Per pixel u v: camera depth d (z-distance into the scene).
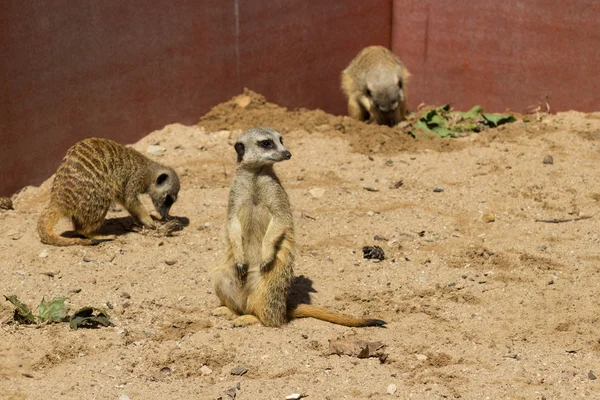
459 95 11.88
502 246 7.18
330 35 11.51
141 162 7.70
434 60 11.99
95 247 7.16
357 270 6.75
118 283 6.49
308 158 9.30
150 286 6.47
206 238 7.44
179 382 5.07
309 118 10.36
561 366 5.25
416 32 12.08
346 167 9.09
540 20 10.77
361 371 5.19
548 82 10.91
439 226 7.61
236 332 5.71
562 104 10.86
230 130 10.09
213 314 6.01
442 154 9.44
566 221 7.65
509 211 7.92
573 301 6.18
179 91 10.05
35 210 8.17
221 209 8.08
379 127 10.16
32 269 6.70
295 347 5.50
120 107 9.52
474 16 11.41
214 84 10.39
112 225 7.86
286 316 5.91
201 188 8.57
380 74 11.10
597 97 10.51
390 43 12.34
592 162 8.93
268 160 5.71
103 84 9.27
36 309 6.04
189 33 9.94
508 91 11.34
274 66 10.95
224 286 5.95
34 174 8.83
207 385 5.04
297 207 8.03
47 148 8.89
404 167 9.07
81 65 9.00
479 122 10.78
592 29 10.33
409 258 6.97
